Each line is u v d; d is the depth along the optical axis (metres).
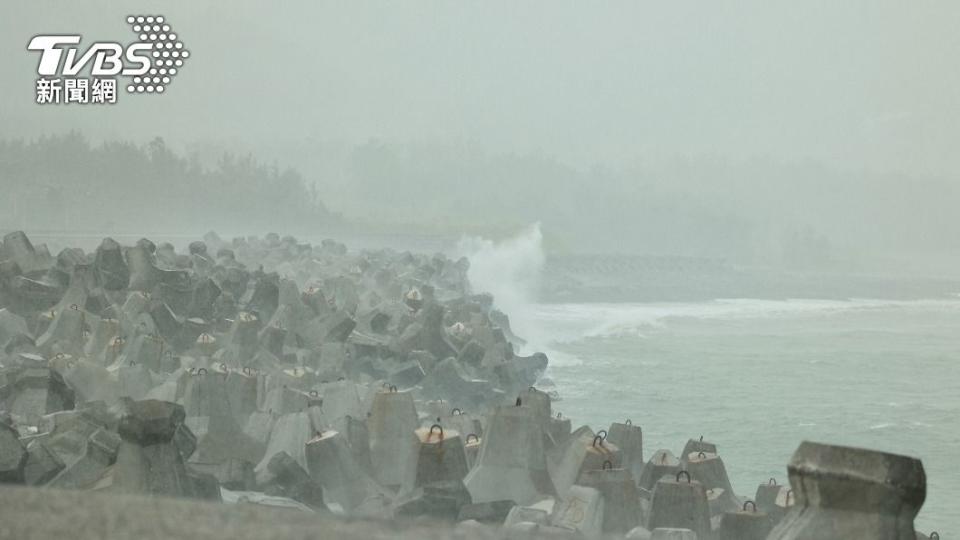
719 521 53.41
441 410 80.75
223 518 18.50
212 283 125.50
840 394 149.62
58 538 17.09
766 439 111.50
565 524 48.81
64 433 55.47
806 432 117.62
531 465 57.84
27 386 69.50
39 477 48.88
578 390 142.88
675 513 50.62
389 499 55.94
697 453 66.00
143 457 37.09
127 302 111.62
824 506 20.69
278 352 103.44
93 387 77.12
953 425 125.69
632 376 159.88
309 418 63.41
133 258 127.88
